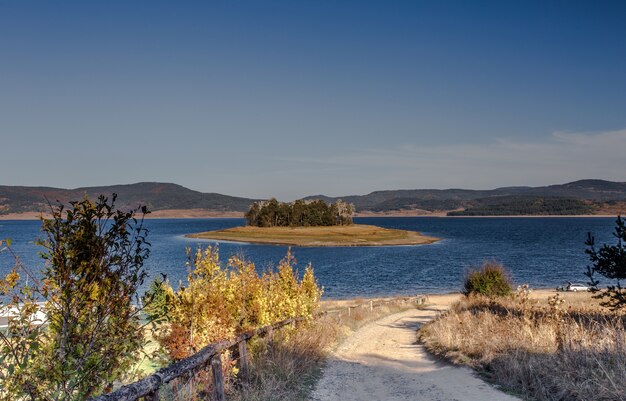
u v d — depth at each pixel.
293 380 9.55
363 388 10.04
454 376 10.69
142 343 6.48
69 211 5.79
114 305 5.92
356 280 61.91
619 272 10.98
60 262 5.70
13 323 5.57
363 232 163.75
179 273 62.22
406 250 111.19
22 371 5.27
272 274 16.08
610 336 10.12
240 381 8.41
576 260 86.88
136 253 6.14
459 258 91.50
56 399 5.38
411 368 12.29
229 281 10.93
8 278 5.57
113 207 6.05
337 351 14.81
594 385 7.88
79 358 5.68
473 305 23.25
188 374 6.99
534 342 11.30
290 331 13.34
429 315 30.33
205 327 9.67
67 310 5.59
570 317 14.08
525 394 8.66
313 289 18.19
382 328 22.36
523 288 16.95
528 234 185.62
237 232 167.12
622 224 11.09
